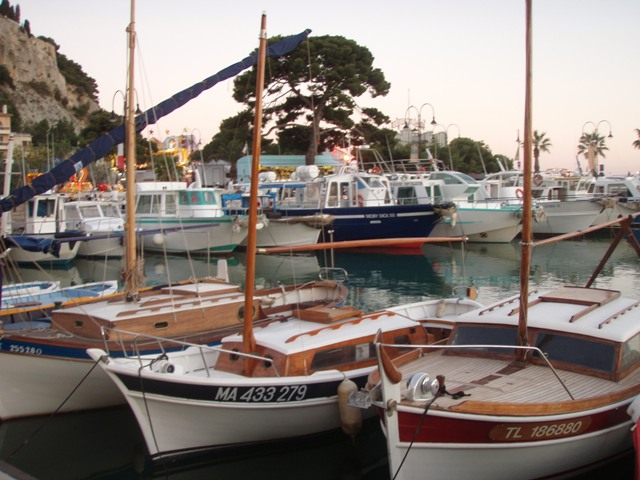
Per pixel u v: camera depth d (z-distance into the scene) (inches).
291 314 481.7
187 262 1190.3
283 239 1247.5
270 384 339.9
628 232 463.2
